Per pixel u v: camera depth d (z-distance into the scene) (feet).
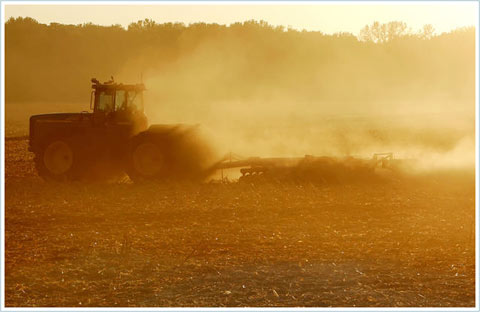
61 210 171.12
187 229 147.23
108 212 167.94
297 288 105.60
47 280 111.65
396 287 106.32
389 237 138.51
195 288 105.91
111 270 116.47
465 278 110.42
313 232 143.33
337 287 106.01
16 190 202.39
